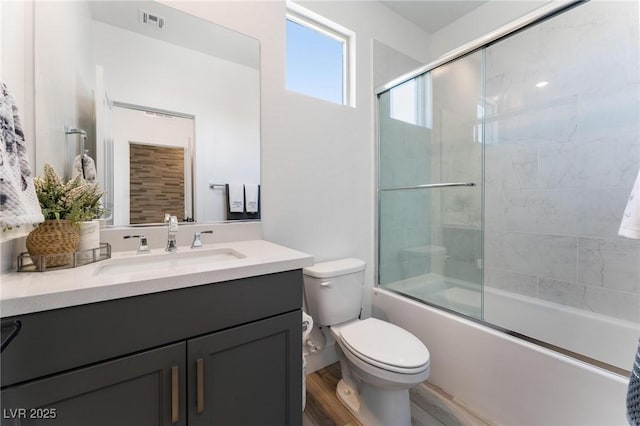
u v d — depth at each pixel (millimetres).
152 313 726
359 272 1604
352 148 1867
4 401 566
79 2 1083
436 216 2176
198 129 1331
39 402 597
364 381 1306
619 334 1466
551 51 1721
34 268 803
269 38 1509
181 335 771
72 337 629
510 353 1265
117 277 717
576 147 1653
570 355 1163
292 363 994
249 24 1447
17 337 577
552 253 1761
